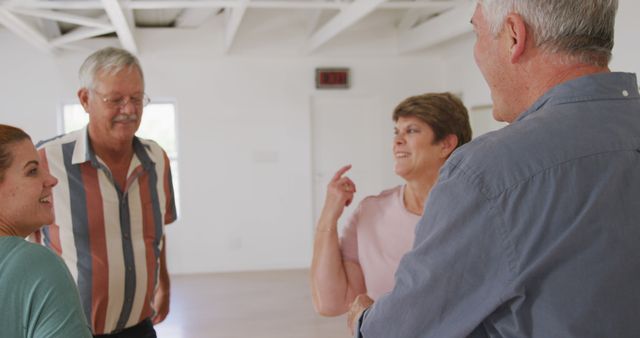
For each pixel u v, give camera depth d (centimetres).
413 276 95
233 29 580
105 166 197
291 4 512
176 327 517
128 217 204
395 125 172
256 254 740
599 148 89
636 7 425
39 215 128
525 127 93
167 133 732
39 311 115
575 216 87
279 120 739
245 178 735
